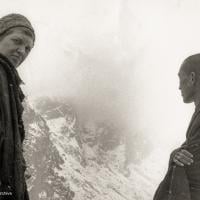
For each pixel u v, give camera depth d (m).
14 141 2.80
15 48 3.11
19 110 2.92
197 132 3.43
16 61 3.15
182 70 3.78
